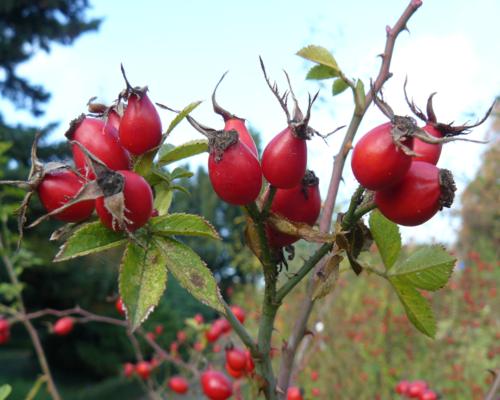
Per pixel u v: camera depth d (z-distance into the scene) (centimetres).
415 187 13
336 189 17
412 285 15
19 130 169
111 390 145
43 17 202
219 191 14
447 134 16
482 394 55
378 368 60
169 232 13
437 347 62
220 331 35
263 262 14
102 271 167
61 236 14
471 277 71
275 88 14
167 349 139
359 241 14
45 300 174
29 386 127
